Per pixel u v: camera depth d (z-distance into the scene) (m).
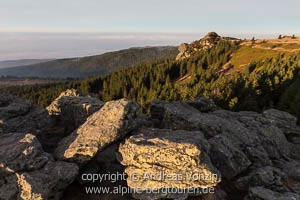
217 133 32.03
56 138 32.81
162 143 25.16
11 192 21.39
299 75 99.50
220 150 27.94
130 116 27.80
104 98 184.38
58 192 23.27
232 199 25.39
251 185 26.88
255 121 38.62
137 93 175.88
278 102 84.62
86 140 25.91
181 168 23.73
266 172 27.36
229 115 41.53
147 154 24.62
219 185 26.64
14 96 35.72
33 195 21.03
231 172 27.39
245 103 80.75
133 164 24.91
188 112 35.28
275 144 35.06
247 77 109.50
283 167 31.36
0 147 24.14
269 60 151.12
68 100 37.97
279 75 101.81
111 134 25.95
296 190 27.06
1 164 22.20
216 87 104.62
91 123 28.38
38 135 31.77
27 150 23.48
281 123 44.25
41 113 33.28
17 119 30.97
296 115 68.44
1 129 29.03
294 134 43.53
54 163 23.98
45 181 22.09
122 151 25.98
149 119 38.16
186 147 24.31
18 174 22.05
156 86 175.62
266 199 23.78
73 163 24.28
